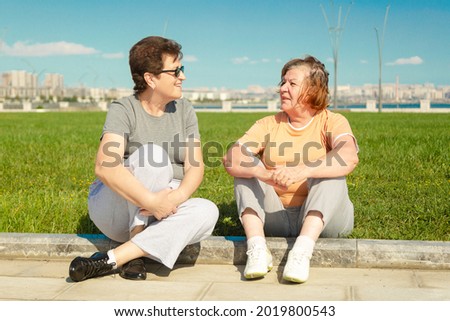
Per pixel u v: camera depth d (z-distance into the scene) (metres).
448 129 20.06
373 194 7.39
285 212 4.84
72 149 13.84
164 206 4.36
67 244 5.00
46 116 42.28
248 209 4.57
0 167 10.55
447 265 4.57
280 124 4.93
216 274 4.60
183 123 4.82
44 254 5.02
